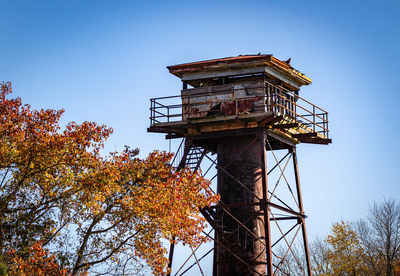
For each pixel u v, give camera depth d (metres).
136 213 26.97
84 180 26.66
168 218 27.20
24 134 27.20
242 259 31.77
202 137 33.16
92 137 27.39
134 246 26.84
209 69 33.50
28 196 26.77
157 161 28.23
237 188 32.59
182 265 31.70
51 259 25.53
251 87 32.38
